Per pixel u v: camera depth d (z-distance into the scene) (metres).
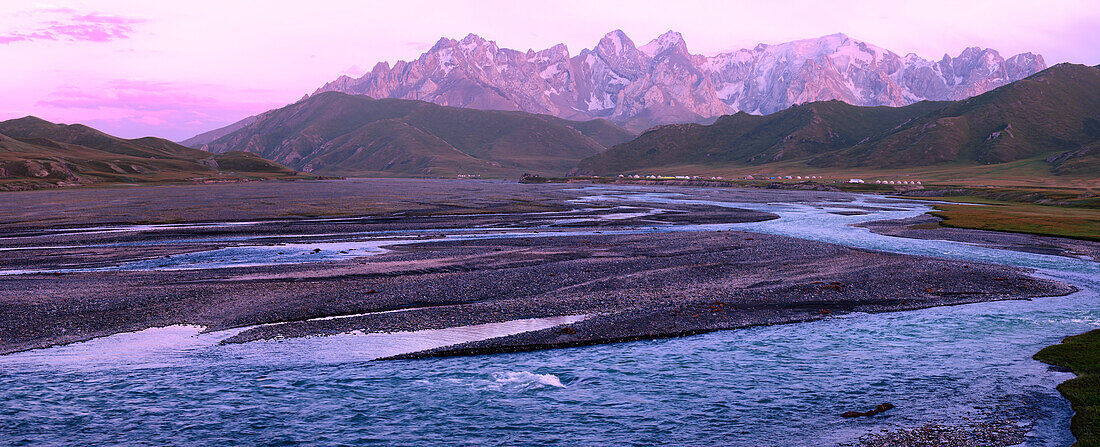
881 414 19.28
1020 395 20.41
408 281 40.53
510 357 25.61
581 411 20.19
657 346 27.02
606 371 23.86
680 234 68.25
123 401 20.89
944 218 88.75
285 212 101.06
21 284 38.78
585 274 43.19
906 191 179.25
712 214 100.81
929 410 19.45
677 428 18.75
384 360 25.14
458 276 42.34
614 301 35.06
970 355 25.02
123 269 45.22
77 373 23.41
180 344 26.98
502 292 37.41
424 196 155.88
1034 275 43.03
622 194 178.88
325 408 20.50
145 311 32.25
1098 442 16.58
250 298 35.31
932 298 36.03
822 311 32.88
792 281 40.75
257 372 23.72
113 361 24.77
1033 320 30.88
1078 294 37.06
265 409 20.41
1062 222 79.06
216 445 17.98
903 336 28.16
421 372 23.83
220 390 21.92
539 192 190.00
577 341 27.58
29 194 166.25
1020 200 137.38
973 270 44.16
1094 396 19.78
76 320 30.47
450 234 69.56
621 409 20.27
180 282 39.84
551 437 18.33
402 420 19.61
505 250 55.22
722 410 20.00
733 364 24.45
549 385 22.47
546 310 33.03
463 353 26.03
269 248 56.84
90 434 18.53
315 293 36.69
